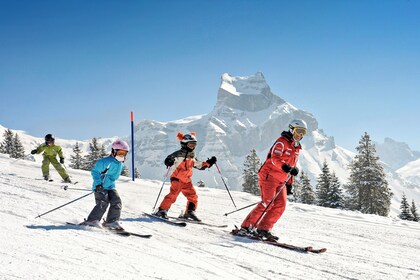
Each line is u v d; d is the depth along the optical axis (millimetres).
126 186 13281
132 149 15297
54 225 5723
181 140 7500
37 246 4352
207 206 10164
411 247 6559
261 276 4273
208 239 5941
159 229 6414
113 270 3816
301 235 7109
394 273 4727
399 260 5461
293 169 6062
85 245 4688
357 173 39938
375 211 38812
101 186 5781
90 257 4168
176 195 7527
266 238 6156
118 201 5875
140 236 5656
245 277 4188
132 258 4340
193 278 3912
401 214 41188
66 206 7422
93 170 5879
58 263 3828
